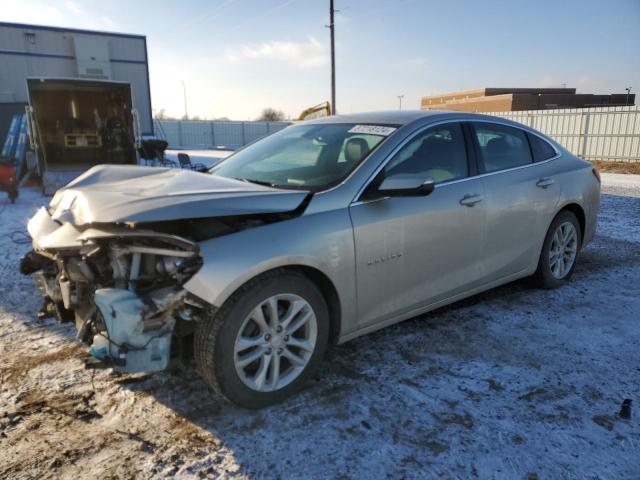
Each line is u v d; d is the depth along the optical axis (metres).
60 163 12.74
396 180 3.03
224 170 3.84
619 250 6.05
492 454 2.40
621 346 3.49
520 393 2.91
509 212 3.92
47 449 2.43
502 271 4.02
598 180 4.95
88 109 13.20
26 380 3.04
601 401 2.83
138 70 20.84
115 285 2.55
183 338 2.66
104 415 2.70
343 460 2.37
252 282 2.61
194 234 2.59
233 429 2.59
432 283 3.48
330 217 2.90
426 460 2.36
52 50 19.05
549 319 3.94
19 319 3.92
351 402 2.82
